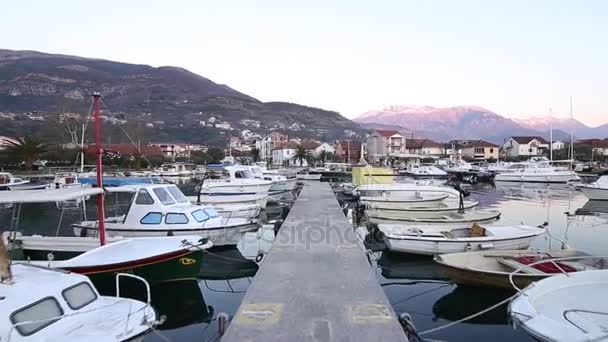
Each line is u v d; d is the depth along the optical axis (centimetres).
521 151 10212
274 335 583
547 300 712
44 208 2489
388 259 1332
